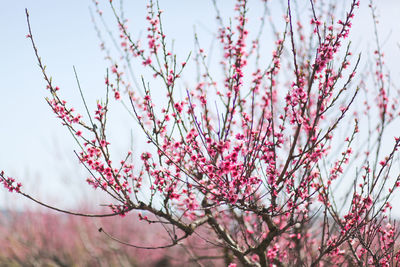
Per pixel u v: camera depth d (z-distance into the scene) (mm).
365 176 5406
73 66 5004
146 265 15016
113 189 5090
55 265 16938
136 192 5312
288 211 4816
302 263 5559
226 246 5633
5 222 17625
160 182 5336
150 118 5469
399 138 5004
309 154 4961
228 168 4684
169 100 5328
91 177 5324
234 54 6125
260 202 5922
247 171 4770
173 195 5312
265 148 5070
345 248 6004
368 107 7078
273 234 5465
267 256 5770
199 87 6617
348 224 5223
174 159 5473
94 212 16875
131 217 16781
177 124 5250
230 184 4789
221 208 6594
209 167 4926
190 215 6691
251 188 5066
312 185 5480
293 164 5258
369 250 5047
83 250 17234
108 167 5234
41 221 17812
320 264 6402
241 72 5090
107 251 16312
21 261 17000
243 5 6332
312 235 6438
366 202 5141
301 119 4613
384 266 5195
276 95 6602
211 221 5887
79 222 16859
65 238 17797
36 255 17047
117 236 16641
